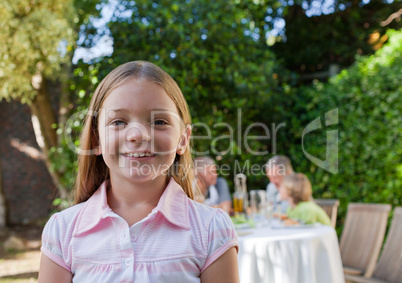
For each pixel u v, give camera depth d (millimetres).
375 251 3242
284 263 2422
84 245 855
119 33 4527
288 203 3557
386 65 4688
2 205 7258
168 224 860
